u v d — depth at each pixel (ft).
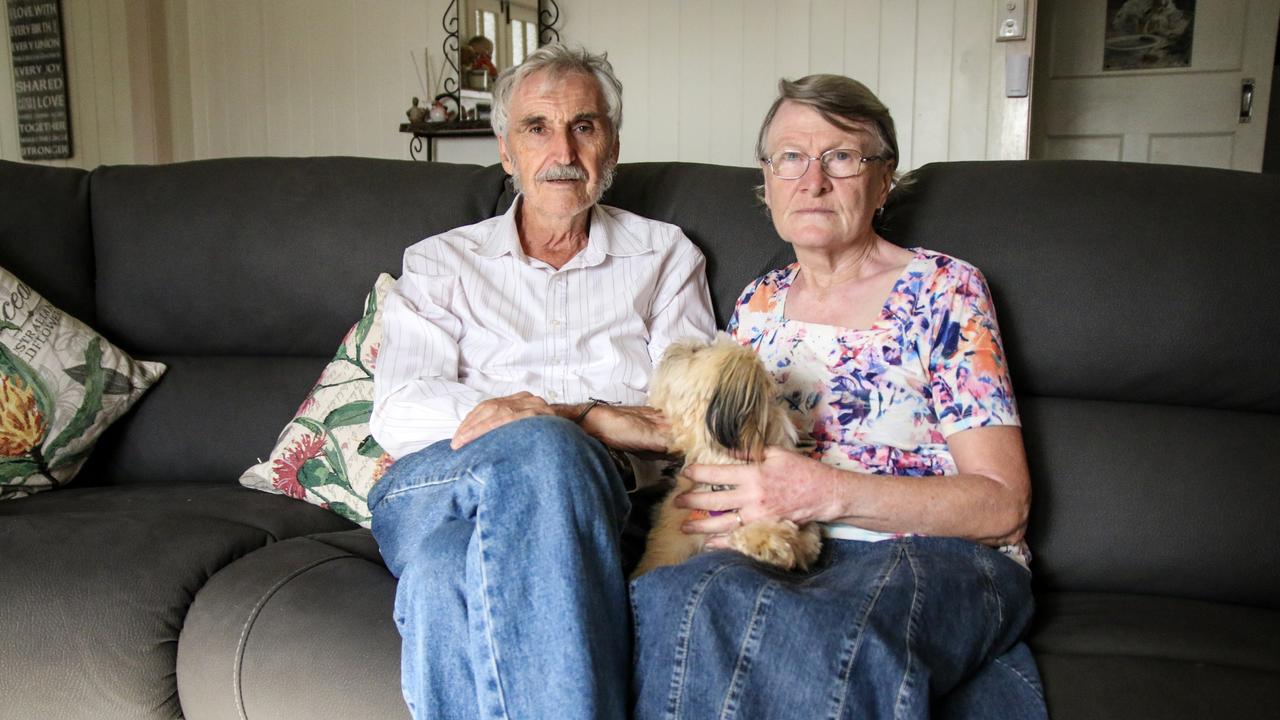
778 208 4.82
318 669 4.06
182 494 5.91
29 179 6.98
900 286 4.65
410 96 15.52
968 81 12.19
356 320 6.73
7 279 6.32
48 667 4.30
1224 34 13.38
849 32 12.76
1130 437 4.89
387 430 5.25
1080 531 4.76
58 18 16.19
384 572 4.65
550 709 3.35
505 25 14.30
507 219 5.95
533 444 3.67
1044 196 5.20
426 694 3.60
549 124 5.63
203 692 4.33
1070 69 14.21
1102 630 4.16
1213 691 3.51
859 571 3.78
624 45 14.17
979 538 4.15
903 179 5.44
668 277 5.91
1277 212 4.86
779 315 5.08
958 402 4.34
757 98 13.47
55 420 6.18
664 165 6.63
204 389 6.84
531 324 5.70
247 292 6.82
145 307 7.00
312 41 16.11
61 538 4.73
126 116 16.26
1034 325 5.04
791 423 4.37
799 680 3.23
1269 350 4.72
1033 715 3.41
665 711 3.37
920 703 3.17
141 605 4.42
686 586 3.57
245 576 4.58
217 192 7.00
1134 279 4.91
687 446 4.36
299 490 5.90
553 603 3.43
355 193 6.80
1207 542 4.60
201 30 16.87
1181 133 13.82
